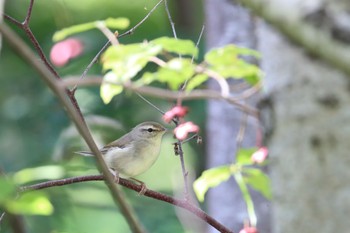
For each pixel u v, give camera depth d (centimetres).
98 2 2272
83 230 1603
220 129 1627
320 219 564
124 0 2264
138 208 1742
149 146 1212
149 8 2117
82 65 1678
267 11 466
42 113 1812
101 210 1731
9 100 1877
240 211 1559
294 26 462
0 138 1791
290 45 570
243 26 1568
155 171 1986
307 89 566
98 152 528
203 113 1803
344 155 555
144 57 669
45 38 1980
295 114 572
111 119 1670
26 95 1877
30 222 1528
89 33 1719
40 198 521
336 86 554
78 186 1656
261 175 884
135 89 671
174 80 699
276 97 584
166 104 1733
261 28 606
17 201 511
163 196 909
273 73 588
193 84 753
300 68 568
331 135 558
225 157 1606
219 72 728
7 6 2053
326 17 461
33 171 725
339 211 556
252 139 1550
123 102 1723
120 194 527
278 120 586
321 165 563
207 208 1817
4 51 1925
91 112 1683
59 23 1175
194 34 1961
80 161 1444
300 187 573
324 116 560
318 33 457
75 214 1631
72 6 2259
